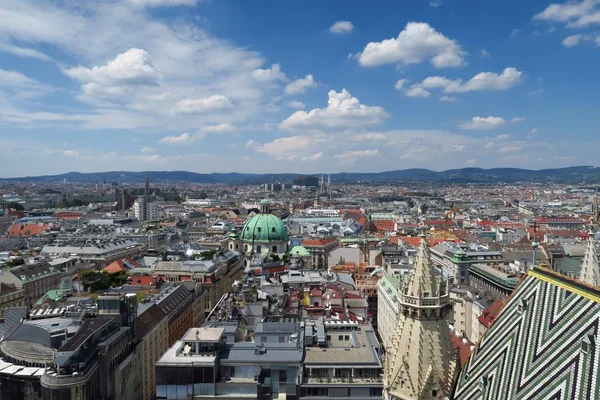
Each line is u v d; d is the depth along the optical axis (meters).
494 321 67.12
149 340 163.38
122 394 138.00
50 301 185.50
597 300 51.50
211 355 133.25
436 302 61.66
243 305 181.12
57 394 116.81
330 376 125.69
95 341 130.25
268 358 132.62
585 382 47.53
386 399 66.00
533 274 64.50
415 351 61.72
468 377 63.62
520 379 54.97
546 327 56.12
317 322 156.88
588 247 80.56
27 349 133.50
